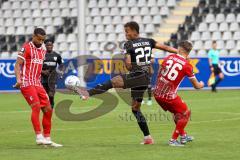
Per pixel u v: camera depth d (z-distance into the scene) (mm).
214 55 82000
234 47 99562
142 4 107562
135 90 35500
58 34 107438
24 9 112875
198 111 57938
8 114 58312
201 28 101375
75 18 109562
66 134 42281
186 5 106750
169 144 35250
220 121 49406
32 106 34562
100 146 35500
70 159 30359
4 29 111625
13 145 36625
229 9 102688
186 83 87438
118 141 38094
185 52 34406
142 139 39000
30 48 34438
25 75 34500
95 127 46594
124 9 107688
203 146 34844
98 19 107250
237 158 30406
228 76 87938
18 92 87938
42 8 112250
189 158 30438
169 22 104875
